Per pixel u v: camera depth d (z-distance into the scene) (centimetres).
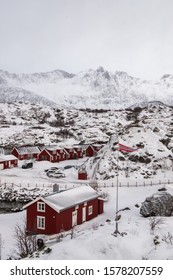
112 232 2827
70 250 2423
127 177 6912
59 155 9894
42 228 3784
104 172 7019
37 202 3816
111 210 4744
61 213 3784
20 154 9850
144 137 8256
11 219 4450
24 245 3052
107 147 8294
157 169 7306
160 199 3838
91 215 4381
